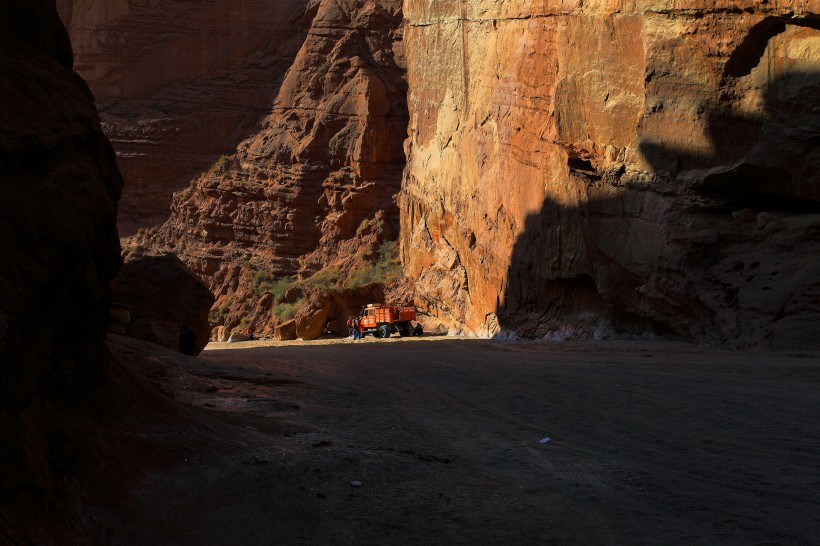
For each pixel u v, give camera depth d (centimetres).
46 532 591
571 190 3181
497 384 1736
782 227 2578
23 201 650
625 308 2959
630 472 929
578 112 3114
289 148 6106
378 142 5800
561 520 759
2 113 682
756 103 2661
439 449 1083
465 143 4291
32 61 788
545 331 3353
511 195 3659
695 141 2766
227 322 5709
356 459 966
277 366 2219
